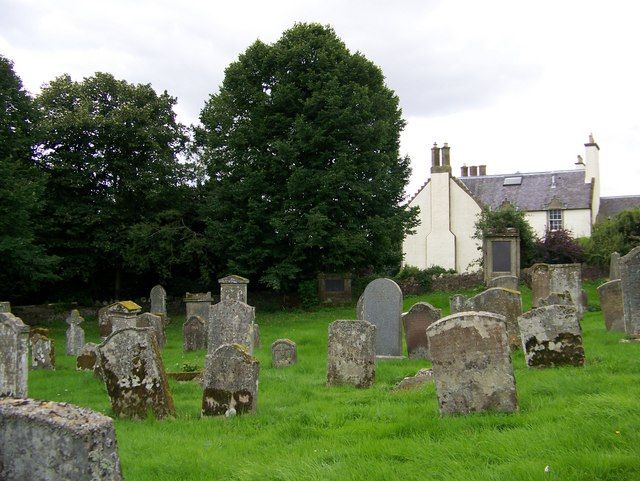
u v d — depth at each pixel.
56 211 35.41
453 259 48.59
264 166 34.88
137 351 10.77
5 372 11.75
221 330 16.42
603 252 35.22
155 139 38.12
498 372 9.05
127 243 37.03
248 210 34.91
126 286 40.84
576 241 37.81
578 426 7.67
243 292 22.41
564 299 17.94
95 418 5.12
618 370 11.72
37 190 30.61
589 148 51.53
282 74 34.69
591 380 10.64
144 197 38.22
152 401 10.66
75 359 20.75
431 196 49.56
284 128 34.81
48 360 18.05
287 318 31.19
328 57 34.72
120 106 37.84
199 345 21.53
